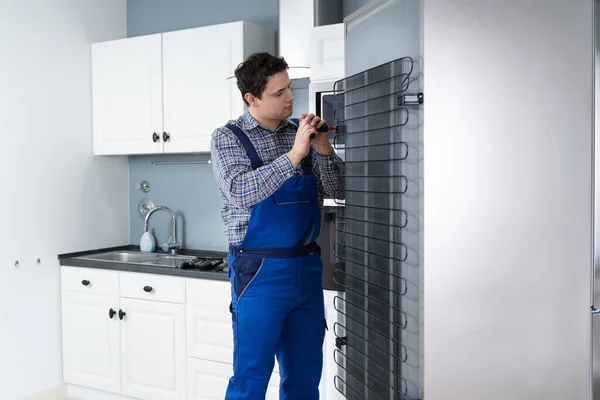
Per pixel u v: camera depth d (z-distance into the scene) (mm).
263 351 1858
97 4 3736
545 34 1532
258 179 1765
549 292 1563
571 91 1545
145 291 3191
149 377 3201
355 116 1913
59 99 3512
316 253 1972
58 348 3512
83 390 3484
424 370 1543
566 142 1552
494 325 1557
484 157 1534
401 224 1648
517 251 1552
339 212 2100
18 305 3291
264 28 3295
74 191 3611
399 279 1667
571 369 1577
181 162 3762
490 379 1562
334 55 2725
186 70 3293
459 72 1519
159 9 3811
